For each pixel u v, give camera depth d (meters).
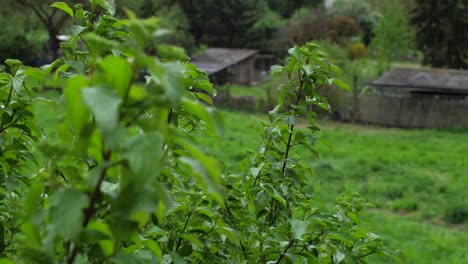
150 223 2.45
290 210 3.12
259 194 2.99
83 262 1.38
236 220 2.91
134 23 1.18
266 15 51.69
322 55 3.30
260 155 3.38
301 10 54.09
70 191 1.21
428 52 44.44
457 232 12.31
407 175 16.83
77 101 1.18
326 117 29.84
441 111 29.30
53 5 2.64
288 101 3.46
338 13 55.84
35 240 1.40
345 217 3.05
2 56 30.78
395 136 25.42
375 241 2.95
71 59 2.76
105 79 1.20
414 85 31.47
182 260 2.15
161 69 1.17
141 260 1.37
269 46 50.75
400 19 48.72
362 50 47.31
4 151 2.67
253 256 2.73
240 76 44.94
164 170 2.00
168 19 30.89
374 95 30.00
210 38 49.22
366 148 21.38
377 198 14.90
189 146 1.27
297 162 3.31
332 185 15.66
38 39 31.55
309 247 2.75
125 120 1.25
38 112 19.14
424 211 13.79
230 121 25.78
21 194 3.05
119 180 1.39
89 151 1.33
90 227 1.30
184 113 2.45
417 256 10.65
